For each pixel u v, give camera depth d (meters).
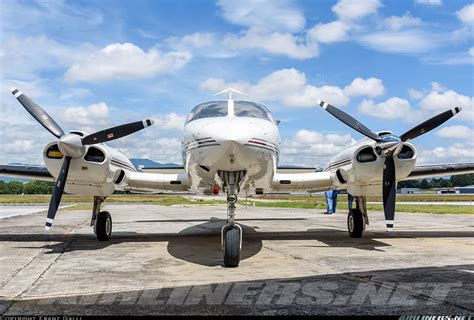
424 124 9.41
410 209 26.84
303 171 13.02
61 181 8.95
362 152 9.64
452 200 50.34
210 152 7.47
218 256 8.25
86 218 20.77
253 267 6.96
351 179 9.91
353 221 11.12
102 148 9.32
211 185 9.25
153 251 8.95
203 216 22.20
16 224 16.66
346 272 6.43
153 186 10.68
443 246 9.43
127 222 17.75
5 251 8.96
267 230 13.68
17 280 6.05
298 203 42.31
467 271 6.46
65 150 8.77
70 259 7.90
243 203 44.72
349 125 9.76
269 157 8.16
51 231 13.58
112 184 9.91
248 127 7.70
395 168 9.23
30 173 10.78
